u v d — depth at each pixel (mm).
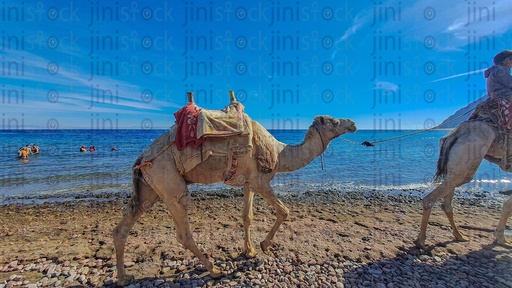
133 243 5133
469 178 4688
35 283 3828
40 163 17500
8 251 4930
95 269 4223
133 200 3879
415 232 5668
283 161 4395
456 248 4848
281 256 4500
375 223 6395
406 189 11211
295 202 9062
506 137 4617
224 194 10117
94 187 11742
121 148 26156
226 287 3686
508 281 3834
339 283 3764
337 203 8914
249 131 3969
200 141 3680
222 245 4969
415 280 3850
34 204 9133
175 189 3699
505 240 5055
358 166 17219
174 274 4059
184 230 3826
